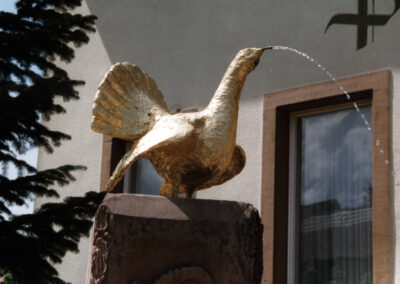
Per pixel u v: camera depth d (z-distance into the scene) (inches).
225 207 191.0
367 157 291.4
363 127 294.5
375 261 265.9
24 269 271.1
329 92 293.4
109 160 362.0
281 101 307.1
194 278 183.8
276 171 302.5
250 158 311.3
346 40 294.4
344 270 288.8
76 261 358.6
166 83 350.6
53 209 277.0
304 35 307.4
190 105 339.6
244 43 327.3
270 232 296.2
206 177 194.4
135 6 376.2
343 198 295.1
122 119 192.1
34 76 290.2
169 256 183.2
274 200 299.0
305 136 309.9
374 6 289.6
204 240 186.9
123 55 374.3
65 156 385.1
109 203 182.9
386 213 267.0
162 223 184.1
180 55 350.0
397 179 268.1
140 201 185.0
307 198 303.6
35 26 295.7
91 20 302.8
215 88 332.8
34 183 281.6
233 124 193.2
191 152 189.5
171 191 201.3
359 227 288.4
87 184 370.3
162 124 189.9
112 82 192.7
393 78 277.7
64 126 390.0
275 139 305.1
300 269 297.9
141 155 184.9
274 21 318.7
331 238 294.5
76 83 296.5
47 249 276.8
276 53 314.2
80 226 279.6
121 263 180.1
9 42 283.1
